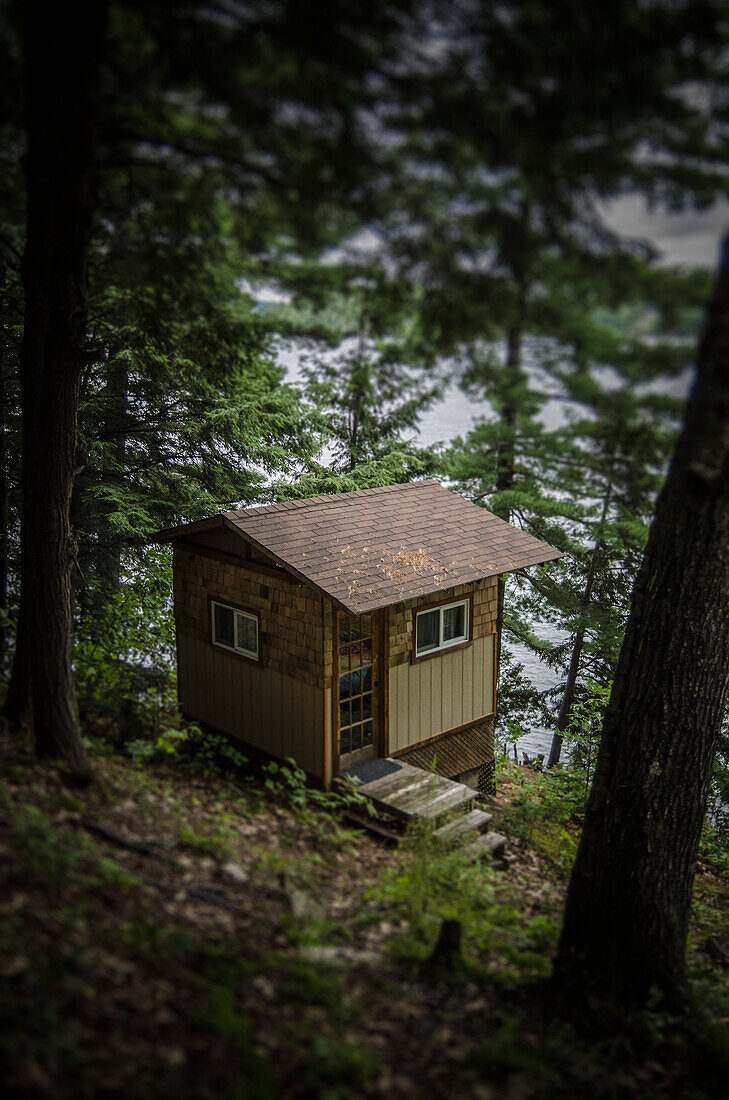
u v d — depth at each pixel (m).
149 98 6.23
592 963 6.42
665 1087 5.38
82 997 4.19
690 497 6.27
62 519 7.63
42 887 4.96
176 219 6.96
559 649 17.20
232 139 6.17
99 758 8.20
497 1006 5.83
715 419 5.45
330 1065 4.42
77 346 7.44
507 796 12.37
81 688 9.62
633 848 6.61
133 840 6.51
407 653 10.91
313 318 7.98
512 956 6.74
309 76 5.52
